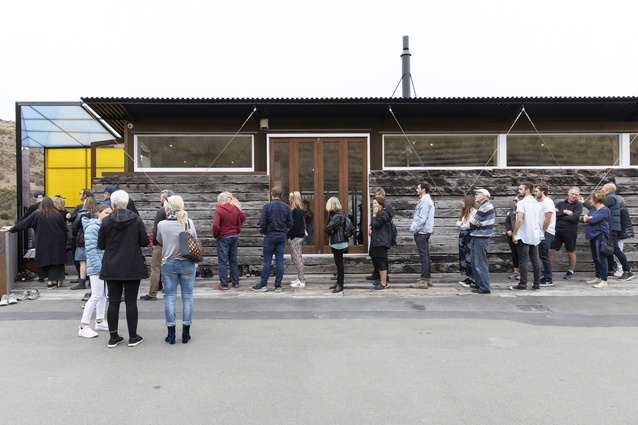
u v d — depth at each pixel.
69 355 4.79
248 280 8.68
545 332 5.52
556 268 9.04
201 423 3.36
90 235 5.53
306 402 3.69
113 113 9.03
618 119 9.72
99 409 3.58
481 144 9.80
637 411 3.53
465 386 3.99
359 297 7.33
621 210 8.38
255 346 5.05
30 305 6.94
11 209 26.06
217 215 7.68
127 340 5.29
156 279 7.20
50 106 9.74
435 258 8.95
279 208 7.69
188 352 4.86
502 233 9.02
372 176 9.09
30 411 3.55
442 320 6.05
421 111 9.09
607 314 6.32
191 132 9.48
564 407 3.59
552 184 9.06
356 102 8.47
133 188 8.88
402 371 4.32
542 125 9.66
